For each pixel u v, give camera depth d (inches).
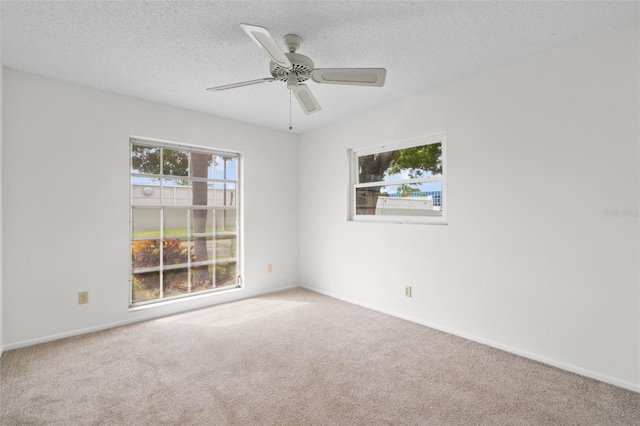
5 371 88.0
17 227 102.7
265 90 120.9
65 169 111.9
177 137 138.6
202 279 151.5
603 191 83.6
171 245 142.0
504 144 101.7
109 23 78.7
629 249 80.0
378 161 145.6
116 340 109.2
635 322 79.3
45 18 76.5
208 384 81.9
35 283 106.0
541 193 94.0
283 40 86.0
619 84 81.0
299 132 181.2
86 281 116.0
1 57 95.1
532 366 91.3
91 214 117.1
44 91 107.9
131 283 131.0
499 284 102.9
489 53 94.0
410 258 128.8
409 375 86.4
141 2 70.8
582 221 86.9
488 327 105.6
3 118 100.3
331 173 163.6
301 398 75.9
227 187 160.4
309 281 177.9
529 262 96.4
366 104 137.3
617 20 77.9
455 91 114.1
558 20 77.9
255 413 70.3
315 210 173.5
